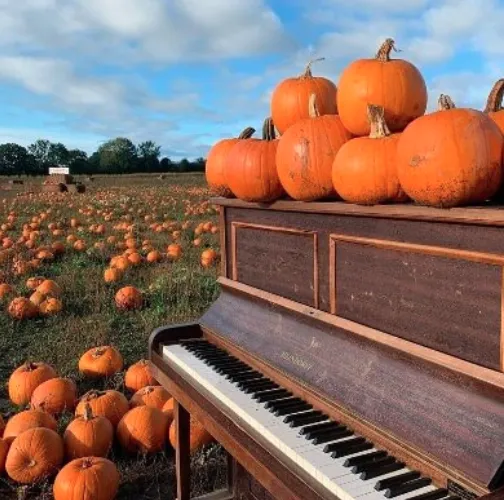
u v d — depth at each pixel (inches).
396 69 116.3
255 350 135.9
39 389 229.8
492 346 83.7
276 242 134.6
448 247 89.2
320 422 105.3
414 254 95.7
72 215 1092.5
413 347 95.6
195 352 149.6
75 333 332.8
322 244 118.0
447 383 90.0
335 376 109.8
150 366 161.2
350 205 107.7
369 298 105.9
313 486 88.7
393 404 95.7
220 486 182.9
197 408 129.0
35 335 334.3
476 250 85.0
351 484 84.8
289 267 130.1
